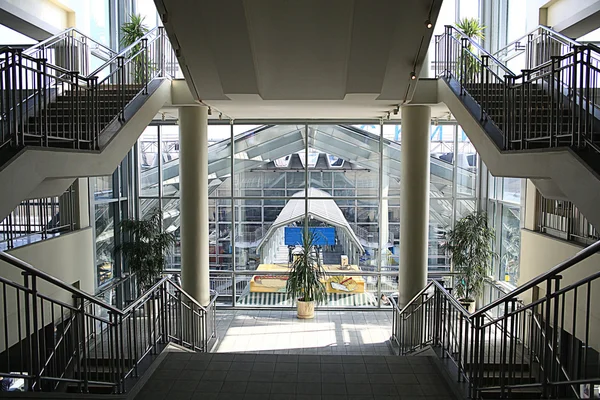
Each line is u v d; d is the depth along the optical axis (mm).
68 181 6070
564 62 7465
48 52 8844
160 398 4105
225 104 8461
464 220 10328
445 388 4348
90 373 5906
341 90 7645
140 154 11492
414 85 7457
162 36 8609
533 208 8328
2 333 6004
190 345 6805
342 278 11438
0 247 6566
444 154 11305
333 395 4188
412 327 7301
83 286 8727
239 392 4223
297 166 11312
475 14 11023
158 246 10281
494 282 10570
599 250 2498
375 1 5984
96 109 5656
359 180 11289
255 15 6273
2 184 3801
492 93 6934
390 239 11367
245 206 11438
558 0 7941
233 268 11508
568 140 4863
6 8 7645
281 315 10992
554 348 3047
